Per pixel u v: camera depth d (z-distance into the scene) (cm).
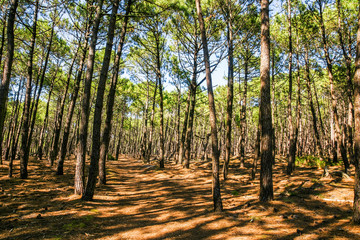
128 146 4641
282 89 2003
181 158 1777
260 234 384
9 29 530
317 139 1450
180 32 1434
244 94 1672
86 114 744
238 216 490
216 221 466
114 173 1341
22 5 891
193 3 1313
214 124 560
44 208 556
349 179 785
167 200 712
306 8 1254
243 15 1176
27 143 1006
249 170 1371
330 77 1130
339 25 1098
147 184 1053
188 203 657
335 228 393
